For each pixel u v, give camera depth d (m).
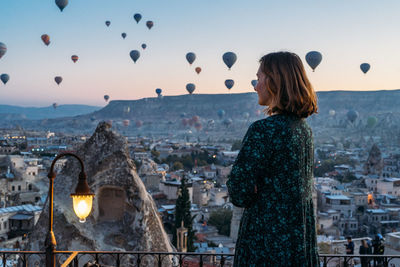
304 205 2.82
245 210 3.01
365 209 108.38
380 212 101.69
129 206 11.89
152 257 11.51
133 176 12.00
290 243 2.73
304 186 2.84
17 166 90.31
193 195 98.44
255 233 2.83
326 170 193.38
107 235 11.63
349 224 96.06
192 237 48.31
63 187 12.16
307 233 2.87
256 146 2.74
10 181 75.88
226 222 71.69
